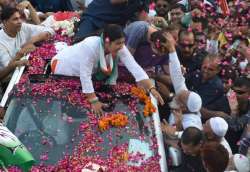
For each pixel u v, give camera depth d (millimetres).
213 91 8539
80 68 6602
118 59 6898
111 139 6195
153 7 10953
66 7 12031
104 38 6473
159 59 7848
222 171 6289
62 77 6867
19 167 5695
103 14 8266
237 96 8250
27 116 6391
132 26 7707
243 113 8289
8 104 6531
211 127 7102
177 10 10773
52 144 6125
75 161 5930
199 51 9195
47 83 6801
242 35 10344
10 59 8461
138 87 6898
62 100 6547
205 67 8500
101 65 6617
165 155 6266
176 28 9102
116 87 6848
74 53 6766
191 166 6547
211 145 6449
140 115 6508
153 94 6812
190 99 7523
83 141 6141
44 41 8336
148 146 6160
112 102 6625
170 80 7898
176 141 6945
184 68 8609
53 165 5914
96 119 6367
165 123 7270
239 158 6836
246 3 11594
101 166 5836
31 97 6578
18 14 8469
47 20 9102
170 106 7777
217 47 10180
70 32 8555
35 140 6160
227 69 9203
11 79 7102
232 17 11094
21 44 8617
